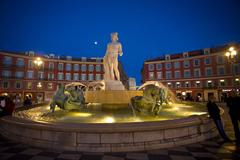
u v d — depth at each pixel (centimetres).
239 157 373
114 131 402
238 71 3597
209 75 3994
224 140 484
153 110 646
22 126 472
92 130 399
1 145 451
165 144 425
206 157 373
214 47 4147
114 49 973
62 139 421
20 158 367
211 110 511
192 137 468
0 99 725
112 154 388
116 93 796
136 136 414
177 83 4384
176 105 1116
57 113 716
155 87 657
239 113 485
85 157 372
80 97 745
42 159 362
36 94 4403
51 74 4706
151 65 4725
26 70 4312
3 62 3997
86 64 5200
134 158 367
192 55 4334
